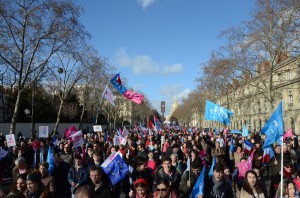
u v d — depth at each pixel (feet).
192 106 316.40
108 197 19.35
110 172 23.58
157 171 24.59
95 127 80.48
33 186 19.15
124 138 47.60
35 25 84.84
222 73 133.08
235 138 79.77
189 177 23.04
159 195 18.99
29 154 47.03
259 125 207.41
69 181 26.99
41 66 98.73
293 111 176.65
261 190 20.67
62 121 194.90
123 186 26.96
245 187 20.56
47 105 178.50
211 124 306.96
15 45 89.30
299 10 94.53
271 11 98.37
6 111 173.17
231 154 47.24
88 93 176.14
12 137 53.31
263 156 32.94
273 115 24.31
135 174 25.96
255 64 114.62
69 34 88.74
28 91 165.68
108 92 53.47
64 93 137.69
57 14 85.81
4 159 47.98
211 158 44.42
